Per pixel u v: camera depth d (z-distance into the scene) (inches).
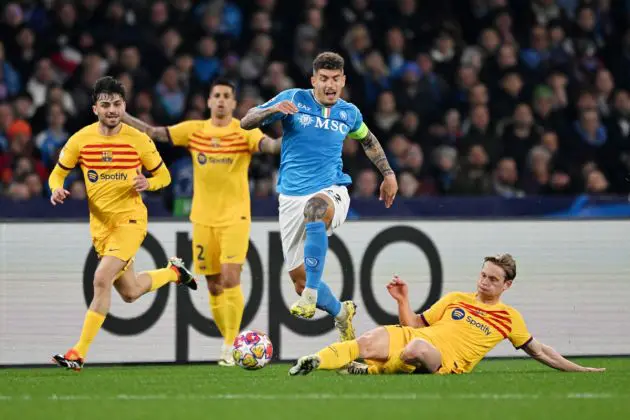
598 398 749.3
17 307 1186.0
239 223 1164.5
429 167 1712.6
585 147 1820.9
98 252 1065.5
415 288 1238.3
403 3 1966.0
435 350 925.8
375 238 1232.2
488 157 1734.7
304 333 1222.9
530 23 2023.9
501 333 968.3
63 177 1051.3
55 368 1155.9
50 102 1705.2
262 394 778.8
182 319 1204.5
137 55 1780.3
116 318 1193.4
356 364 939.3
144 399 753.6
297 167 989.2
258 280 1221.7
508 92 1861.5
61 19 1871.3
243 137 1165.7
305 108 983.6
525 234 1251.8
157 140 1176.2
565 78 1884.8
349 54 1839.3
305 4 1952.5
